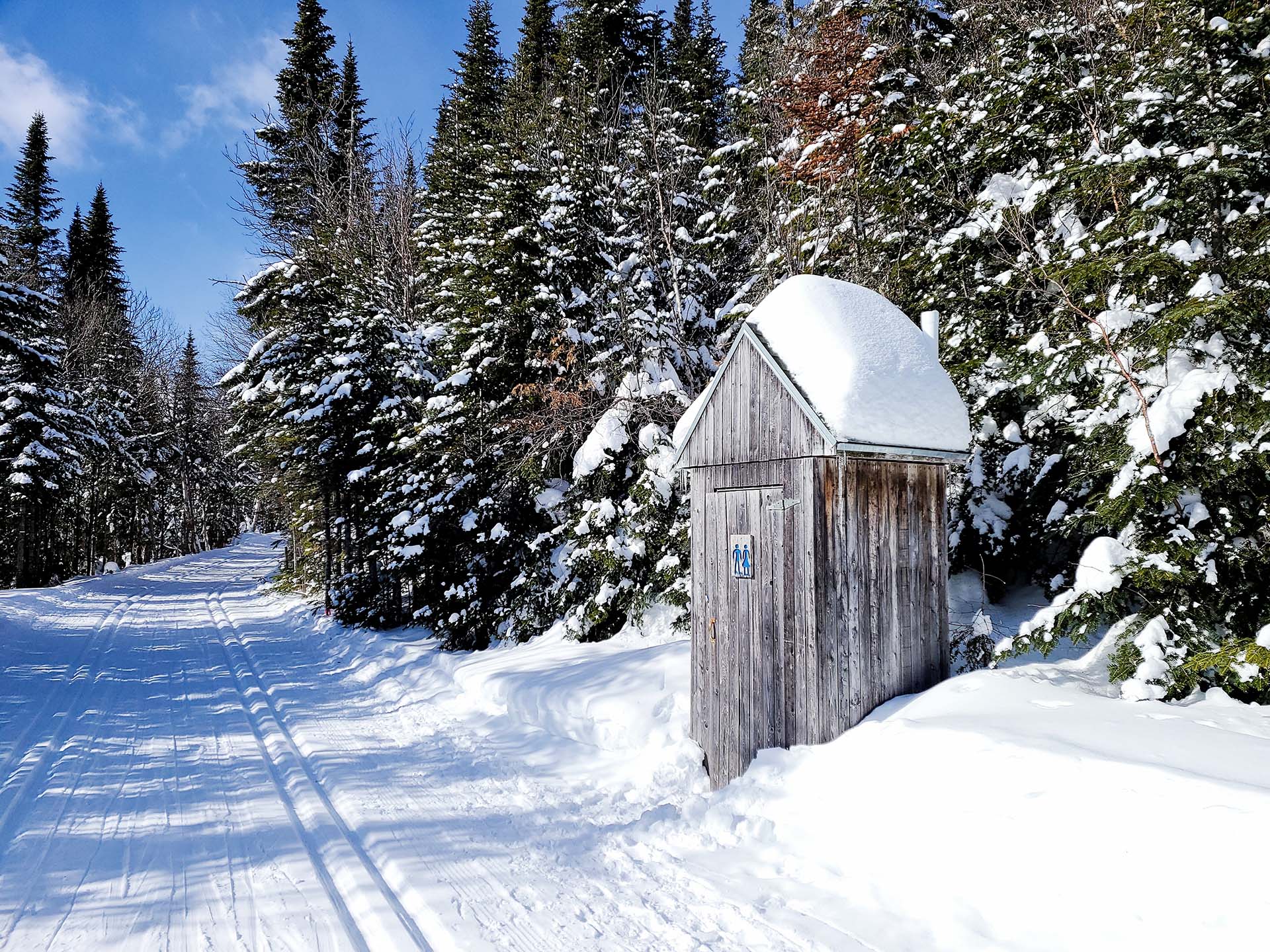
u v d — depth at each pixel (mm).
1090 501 5633
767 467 4914
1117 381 5664
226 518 59219
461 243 11844
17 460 22703
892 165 9867
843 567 4598
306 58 27547
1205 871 2547
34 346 23500
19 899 3932
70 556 32656
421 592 13289
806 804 4125
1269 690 4406
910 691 4879
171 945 3447
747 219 12891
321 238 18531
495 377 11109
